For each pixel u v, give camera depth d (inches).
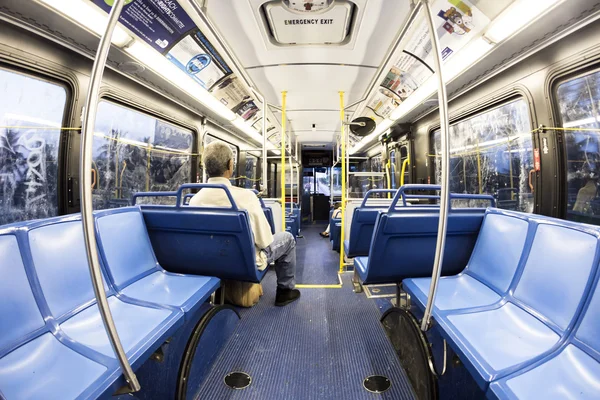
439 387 55.9
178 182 146.8
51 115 80.0
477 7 79.0
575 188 82.6
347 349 75.7
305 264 163.6
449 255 74.0
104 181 101.6
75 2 66.9
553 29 80.2
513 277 55.7
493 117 116.5
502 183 112.3
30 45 72.7
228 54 82.0
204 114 161.8
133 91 109.3
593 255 40.8
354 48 104.1
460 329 46.7
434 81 120.3
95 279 30.3
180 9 82.1
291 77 131.0
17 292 41.2
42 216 78.2
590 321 38.9
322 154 397.4
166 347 53.8
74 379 35.9
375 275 76.2
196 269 81.0
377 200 149.3
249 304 102.0
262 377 65.0
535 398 32.5
